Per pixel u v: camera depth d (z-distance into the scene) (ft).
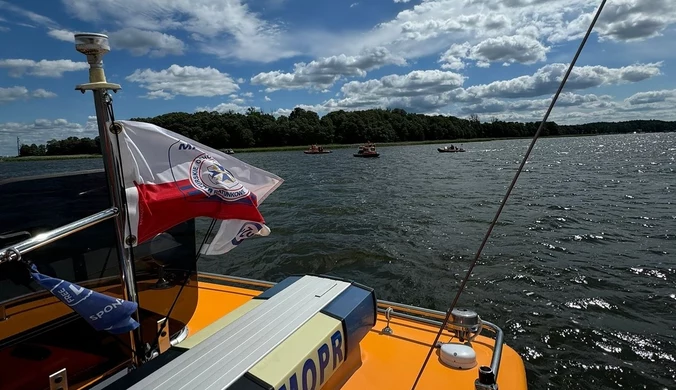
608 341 20.70
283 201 63.72
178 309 8.46
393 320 9.80
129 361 7.34
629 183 77.77
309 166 149.18
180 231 8.36
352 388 7.09
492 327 8.73
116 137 5.80
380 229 43.11
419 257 33.27
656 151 197.16
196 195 6.54
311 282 7.85
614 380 17.98
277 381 4.92
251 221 7.07
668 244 36.09
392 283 28.14
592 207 53.83
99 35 5.32
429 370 7.66
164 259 8.06
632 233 40.06
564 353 19.81
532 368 18.81
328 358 6.00
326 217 50.16
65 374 6.29
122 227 5.99
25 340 6.12
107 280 7.04
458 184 83.05
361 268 31.12
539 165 128.57
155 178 6.32
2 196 5.78
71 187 6.48
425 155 208.03
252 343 5.67
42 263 6.22
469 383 7.28
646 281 27.84
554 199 61.11
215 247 7.13
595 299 25.16
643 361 19.13
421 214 51.42
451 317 8.61
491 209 54.03
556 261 31.83
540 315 23.32
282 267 31.73
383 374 7.52
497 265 31.04
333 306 6.87
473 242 37.40
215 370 5.06
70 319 6.57
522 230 41.81
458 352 7.77
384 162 161.89
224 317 6.89
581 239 38.01
